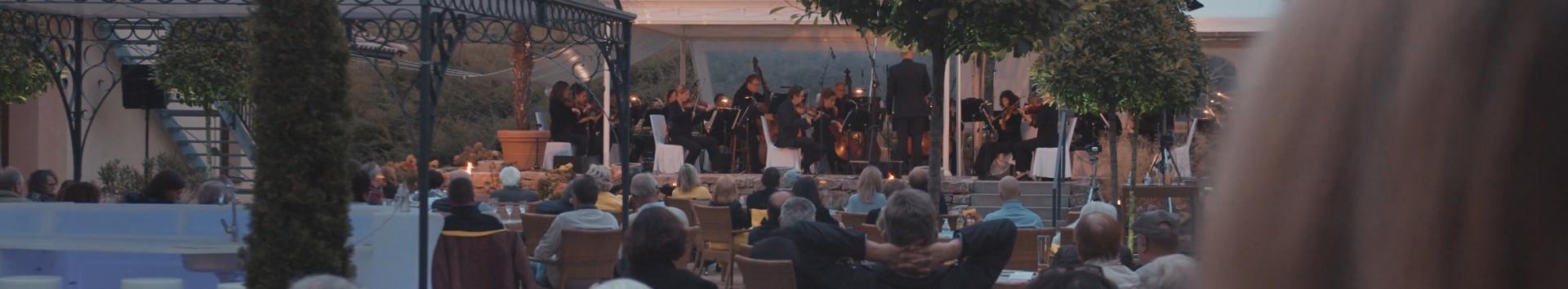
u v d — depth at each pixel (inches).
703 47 724.7
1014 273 250.1
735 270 432.1
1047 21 284.2
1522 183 17.1
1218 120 21.3
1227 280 19.7
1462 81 17.4
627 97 309.0
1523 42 17.2
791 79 720.3
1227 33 557.3
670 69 1224.2
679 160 646.5
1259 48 19.7
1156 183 487.8
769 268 226.8
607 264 300.0
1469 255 17.3
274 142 173.8
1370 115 18.1
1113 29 412.2
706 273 419.5
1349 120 18.2
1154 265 142.4
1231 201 19.6
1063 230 307.1
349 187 180.1
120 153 641.6
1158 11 416.5
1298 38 18.9
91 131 612.1
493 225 250.4
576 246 293.6
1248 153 19.4
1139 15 413.4
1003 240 179.5
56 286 208.2
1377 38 18.1
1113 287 134.9
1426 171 17.5
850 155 644.7
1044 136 605.6
